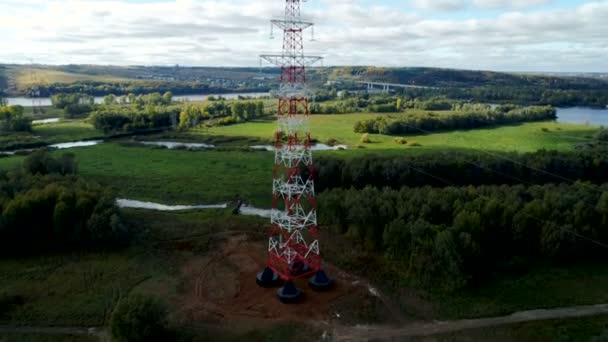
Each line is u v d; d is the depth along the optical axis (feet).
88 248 206.28
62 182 248.52
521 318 156.76
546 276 185.78
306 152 201.57
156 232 225.35
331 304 164.25
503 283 180.04
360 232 216.95
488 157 327.67
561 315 158.51
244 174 340.18
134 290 171.42
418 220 194.08
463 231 191.01
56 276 181.68
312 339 144.66
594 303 165.99
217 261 196.95
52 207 212.43
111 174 334.03
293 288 166.61
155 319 135.23
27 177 261.24
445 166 312.71
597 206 206.28
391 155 348.18
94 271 186.09
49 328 148.36
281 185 186.60
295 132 171.73
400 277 184.34
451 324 153.38
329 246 214.28
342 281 181.27
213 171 347.56
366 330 149.69
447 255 174.40
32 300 163.84
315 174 315.58
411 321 155.02
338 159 328.90
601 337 130.00
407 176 305.73
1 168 337.11
